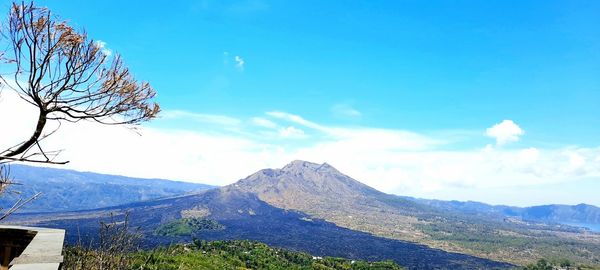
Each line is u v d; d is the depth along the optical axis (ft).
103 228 27.40
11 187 14.74
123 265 26.43
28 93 15.87
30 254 18.10
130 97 18.74
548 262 611.06
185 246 277.44
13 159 14.89
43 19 15.97
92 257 24.95
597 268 546.26
